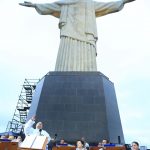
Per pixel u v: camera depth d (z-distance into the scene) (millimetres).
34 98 32250
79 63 33094
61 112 29391
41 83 31875
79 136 28188
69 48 33812
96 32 35188
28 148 14734
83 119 29016
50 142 22656
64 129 28562
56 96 30234
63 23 35000
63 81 31125
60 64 33125
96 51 34938
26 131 20188
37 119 28984
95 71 32000
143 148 26188
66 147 18797
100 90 30594
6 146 14844
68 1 35938
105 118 28938
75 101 29984
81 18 35156
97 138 28000
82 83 31016
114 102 31812
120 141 29688
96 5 36125
